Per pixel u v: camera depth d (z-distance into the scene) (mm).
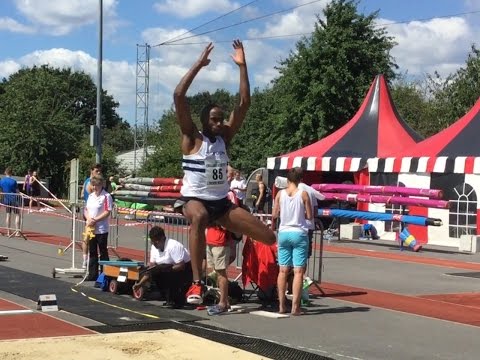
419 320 8750
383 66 36562
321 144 24000
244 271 9688
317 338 7500
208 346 6332
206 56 5898
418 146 21484
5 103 50969
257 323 8266
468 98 39875
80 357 5836
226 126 6359
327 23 36188
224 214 6082
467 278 13195
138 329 7566
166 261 9125
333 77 34688
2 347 6164
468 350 7105
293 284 8859
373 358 6648
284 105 36781
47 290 10055
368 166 21625
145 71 52469
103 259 11289
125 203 23453
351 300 10242
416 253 18078
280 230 8805
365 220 22094
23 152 47000
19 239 18469
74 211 12555
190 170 6070
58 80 53219
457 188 20156
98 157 26391
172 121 50562
